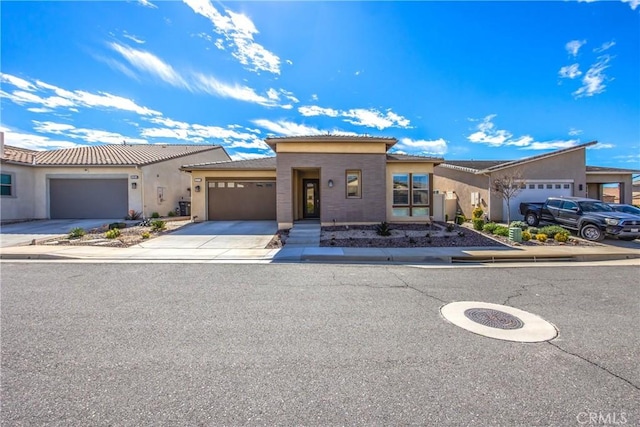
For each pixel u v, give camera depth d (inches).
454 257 335.9
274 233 503.8
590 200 502.0
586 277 259.1
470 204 768.3
